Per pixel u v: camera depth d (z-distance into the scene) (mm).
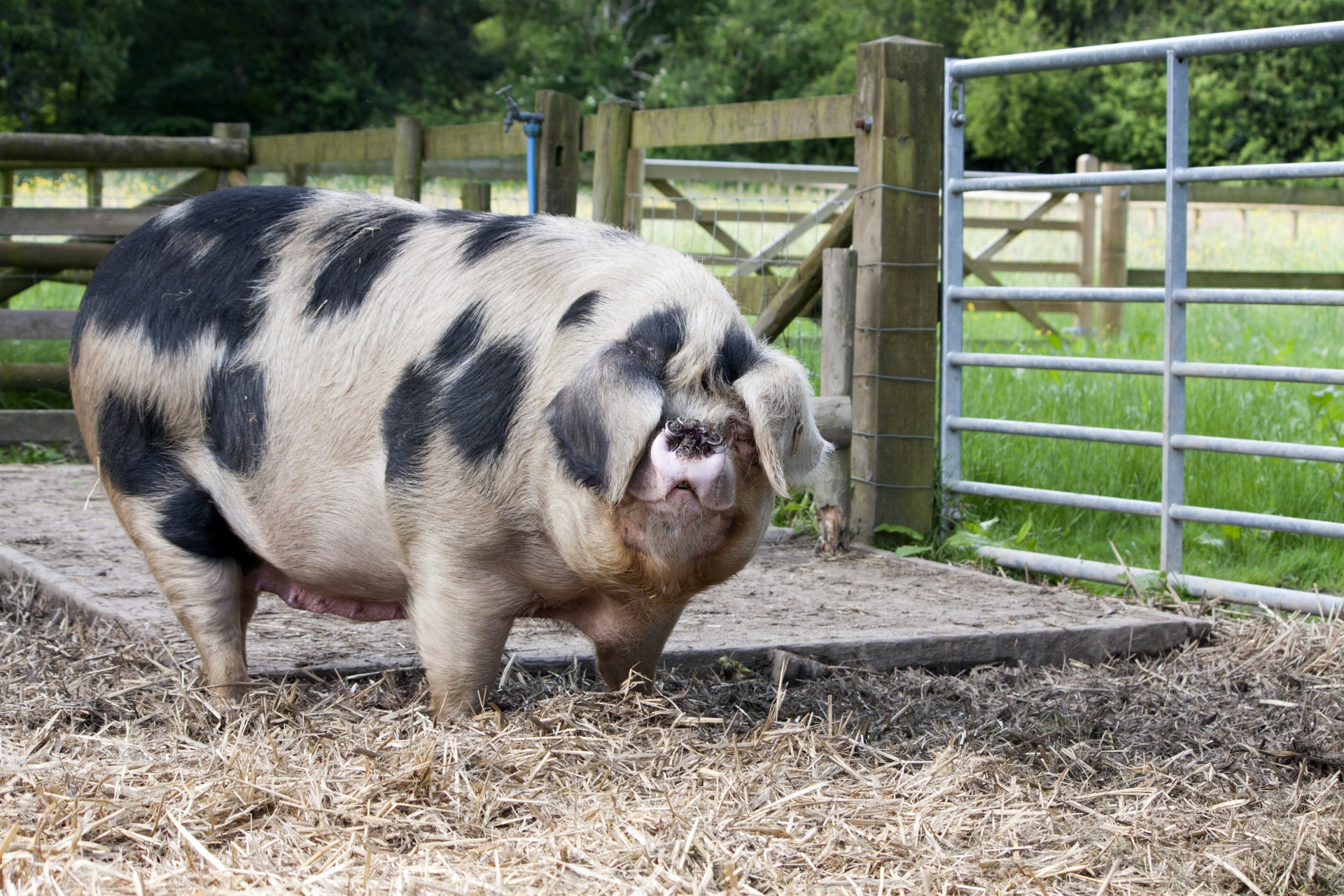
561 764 3783
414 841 3252
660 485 3322
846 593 6445
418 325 4031
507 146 9023
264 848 3115
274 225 4383
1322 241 21812
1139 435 6801
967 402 9664
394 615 4621
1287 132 35031
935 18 38625
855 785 3811
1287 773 4410
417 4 45875
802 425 3367
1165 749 4531
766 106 7867
